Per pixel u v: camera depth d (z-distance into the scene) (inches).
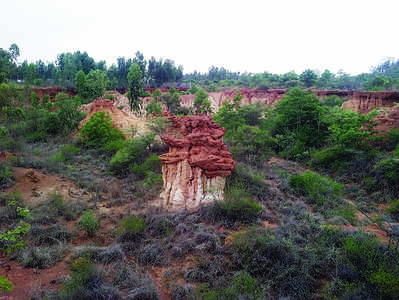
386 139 1053.8
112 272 353.1
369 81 3090.6
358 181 900.6
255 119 1599.4
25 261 369.4
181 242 421.7
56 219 513.0
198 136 568.7
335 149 1066.7
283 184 757.3
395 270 327.6
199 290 315.9
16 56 3255.4
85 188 709.9
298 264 363.6
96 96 2662.4
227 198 521.0
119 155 866.1
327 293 319.6
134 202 616.4
